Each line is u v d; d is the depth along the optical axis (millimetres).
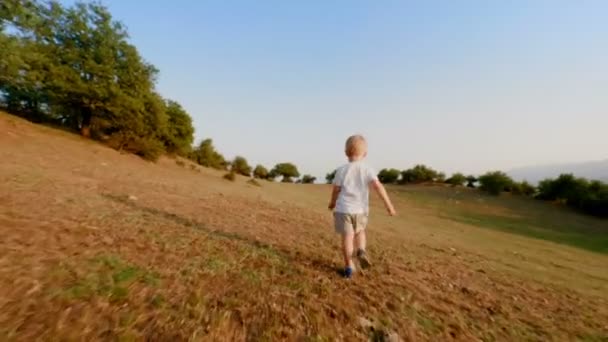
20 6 14062
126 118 23750
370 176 2885
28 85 19469
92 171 9867
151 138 25781
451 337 2197
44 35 20844
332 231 5730
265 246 3750
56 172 7680
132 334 1638
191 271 2551
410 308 2531
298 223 6121
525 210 30953
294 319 2041
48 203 4035
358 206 2875
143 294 2057
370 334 2045
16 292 1840
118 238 3082
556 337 2480
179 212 5102
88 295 1933
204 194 9008
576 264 9586
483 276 4254
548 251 12641
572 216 29797
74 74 21422
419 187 45250
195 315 1898
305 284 2658
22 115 22328
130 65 24734
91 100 22281
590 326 2852
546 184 36656
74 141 18719
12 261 2195
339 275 3041
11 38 14617
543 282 4777
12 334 1517
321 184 49938
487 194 38906
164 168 22859
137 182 9031
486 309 2844
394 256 4551
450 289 3254
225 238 3803
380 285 2951
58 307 1771
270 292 2387
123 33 24656
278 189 29984
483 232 17391
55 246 2602
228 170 46438
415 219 19516
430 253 5648
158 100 27031
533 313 2961
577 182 33625
